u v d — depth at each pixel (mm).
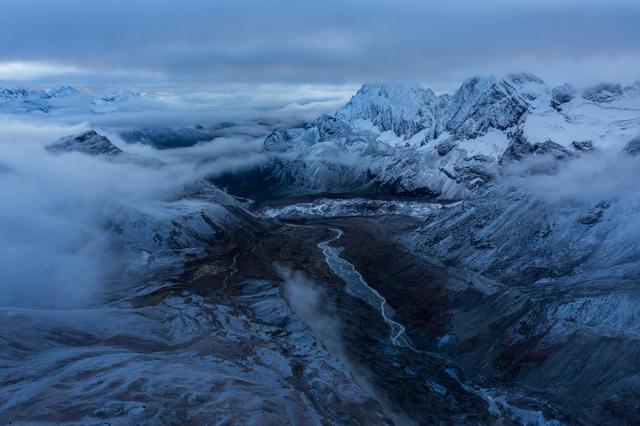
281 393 93375
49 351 102125
